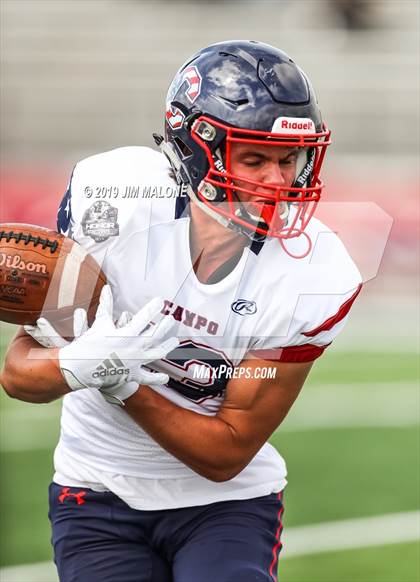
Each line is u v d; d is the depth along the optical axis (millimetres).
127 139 29891
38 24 29859
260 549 5762
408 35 31219
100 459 5984
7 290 5266
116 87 29812
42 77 29516
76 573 5945
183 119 5734
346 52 31016
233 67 5594
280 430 14641
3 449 13352
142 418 5406
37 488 11789
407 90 30266
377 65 30578
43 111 29328
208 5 31312
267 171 5418
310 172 5648
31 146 29312
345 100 30062
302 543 10203
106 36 30266
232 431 5586
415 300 23906
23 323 5391
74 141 29484
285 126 5418
